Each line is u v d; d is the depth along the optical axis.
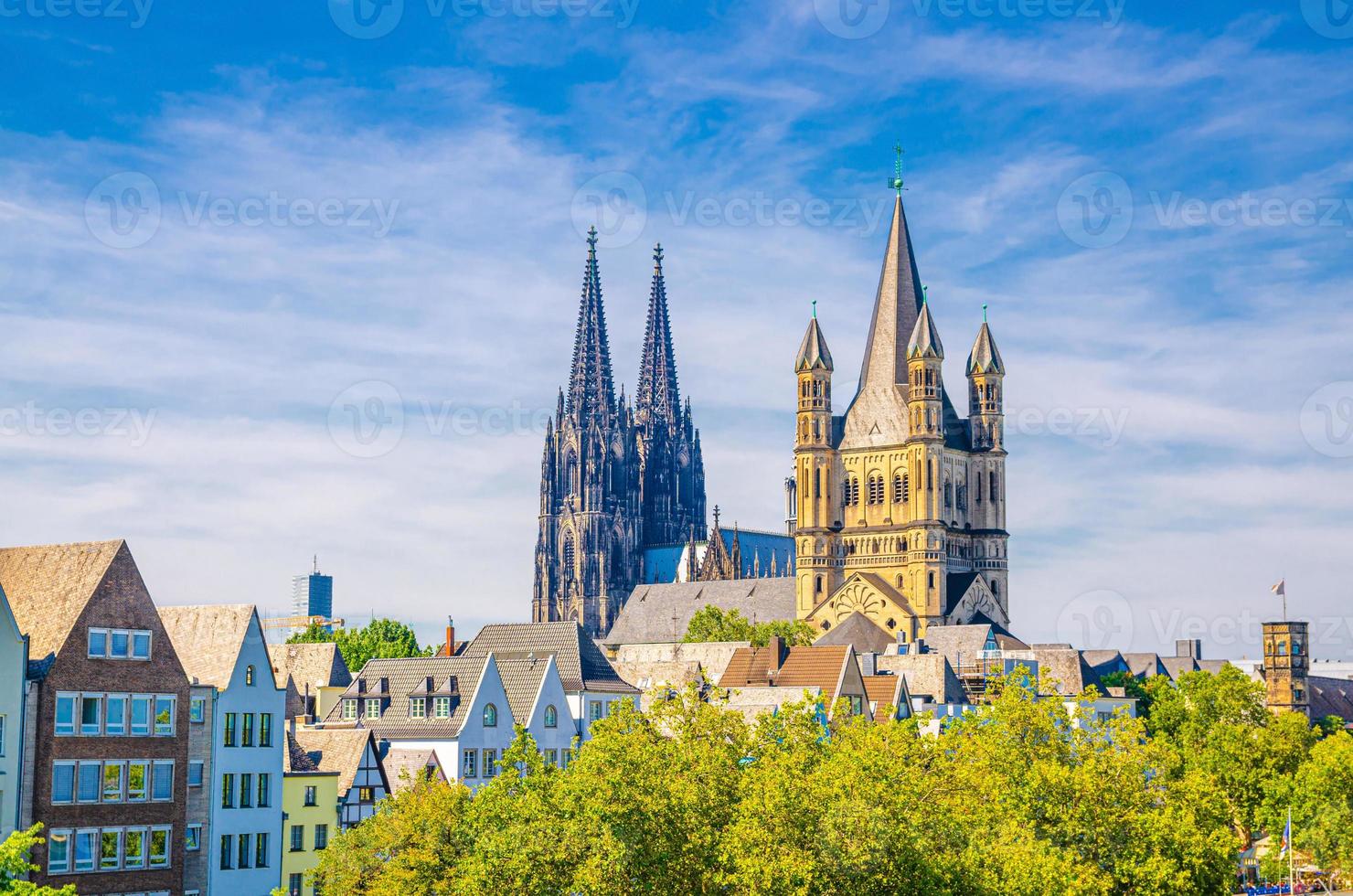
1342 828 154.50
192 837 116.81
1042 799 106.00
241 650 121.81
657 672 189.25
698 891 92.50
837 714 112.50
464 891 94.75
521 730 103.81
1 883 80.00
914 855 93.31
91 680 108.69
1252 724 193.25
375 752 132.25
